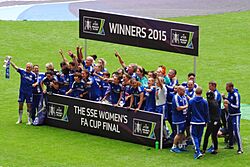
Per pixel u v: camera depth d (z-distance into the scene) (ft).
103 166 120.06
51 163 121.29
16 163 121.08
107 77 140.87
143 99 132.77
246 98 167.53
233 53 208.23
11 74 184.75
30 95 144.66
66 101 141.38
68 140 134.82
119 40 146.00
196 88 125.08
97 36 149.69
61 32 225.35
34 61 197.88
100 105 136.56
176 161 122.72
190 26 134.62
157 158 124.36
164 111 132.16
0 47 208.33
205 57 203.82
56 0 277.03
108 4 267.59
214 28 232.73
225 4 268.21
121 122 134.31
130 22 143.23
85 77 139.74
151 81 132.16
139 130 132.05
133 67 137.90
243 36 225.15
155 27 139.44
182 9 258.98
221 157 125.08
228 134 130.93
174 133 130.62
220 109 126.93
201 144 132.98
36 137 136.46
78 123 140.36
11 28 227.20
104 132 136.98
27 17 243.60
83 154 126.31
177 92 127.54
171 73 135.44
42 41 215.31
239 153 127.03
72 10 256.52
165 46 138.72
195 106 124.36
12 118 150.20
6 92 170.60
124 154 126.52
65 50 208.23
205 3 270.46
